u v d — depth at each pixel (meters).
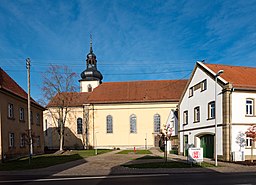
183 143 30.34
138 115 47.31
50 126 52.28
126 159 24.95
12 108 27.91
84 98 53.84
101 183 12.08
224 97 21.86
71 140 51.47
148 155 30.16
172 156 28.58
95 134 47.75
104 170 16.88
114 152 36.59
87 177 14.12
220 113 22.48
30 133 23.38
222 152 21.98
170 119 38.84
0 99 24.77
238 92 21.83
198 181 12.23
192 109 28.30
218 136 22.67
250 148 21.66
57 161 23.59
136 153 34.03
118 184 11.74
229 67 26.72
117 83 52.97
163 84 50.91
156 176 14.08
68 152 37.66
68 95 44.94
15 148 28.19
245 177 13.39
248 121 21.83
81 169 17.62
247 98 22.03
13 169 18.11
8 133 26.39
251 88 21.70
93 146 47.59
